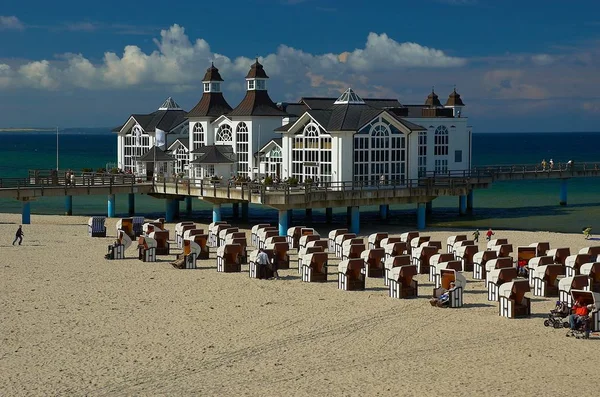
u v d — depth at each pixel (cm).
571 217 7319
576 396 2194
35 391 2234
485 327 2897
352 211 5928
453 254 3978
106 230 5684
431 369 2419
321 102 8125
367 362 2489
